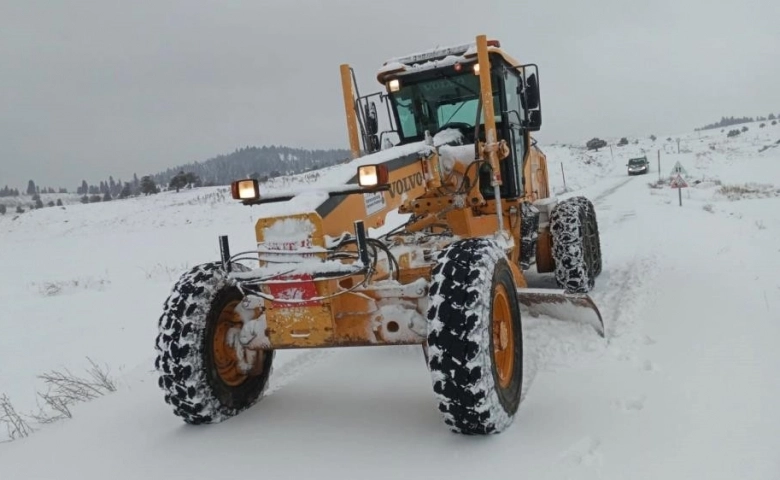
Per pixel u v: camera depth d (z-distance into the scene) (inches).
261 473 117.3
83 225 1232.2
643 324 187.0
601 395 137.3
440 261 125.3
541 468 107.5
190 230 935.0
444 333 115.1
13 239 1109.7
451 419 118.6
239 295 152.6
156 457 129.2
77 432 152.2
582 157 2316.7
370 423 135.2
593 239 269.1
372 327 130.5
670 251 327.6
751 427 115.3
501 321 132.6
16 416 172.9
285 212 123.3
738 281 237.5
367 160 148.3
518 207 232.5
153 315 322.0
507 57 218.5
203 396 135.8
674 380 140.6
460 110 229.3
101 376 197.5
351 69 221.3
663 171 1599.4
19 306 384.5
